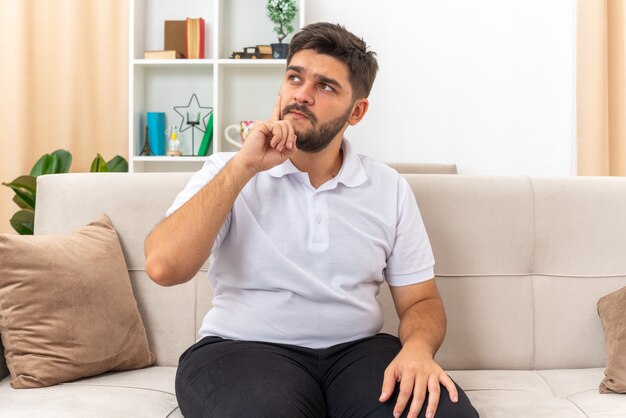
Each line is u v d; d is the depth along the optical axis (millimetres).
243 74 3797
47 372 1536
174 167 3859
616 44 3723
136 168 3697
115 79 3854
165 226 1406
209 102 3807
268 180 1524
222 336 1491
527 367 1796
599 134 3654
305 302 1485
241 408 1215
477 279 1816
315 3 3830
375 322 1556
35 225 1854
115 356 1648
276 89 3795
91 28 3840
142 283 1809
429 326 1498
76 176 1867
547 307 1819
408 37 3816
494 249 1827
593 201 1858
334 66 1475
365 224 1556
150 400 1464
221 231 1488
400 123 3840
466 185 1848
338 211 1533
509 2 3779
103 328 1629
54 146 3848
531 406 1459
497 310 1806
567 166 3795
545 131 3801
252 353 1385
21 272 1571
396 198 1609
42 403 1400
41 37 3818
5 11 3771
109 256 1721
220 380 1300
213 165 1552
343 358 1451
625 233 1853
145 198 1838
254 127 1416
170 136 3748
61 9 3814
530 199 1850
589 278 1834
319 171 1547
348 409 1330
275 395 1243
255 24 3793
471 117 3822
